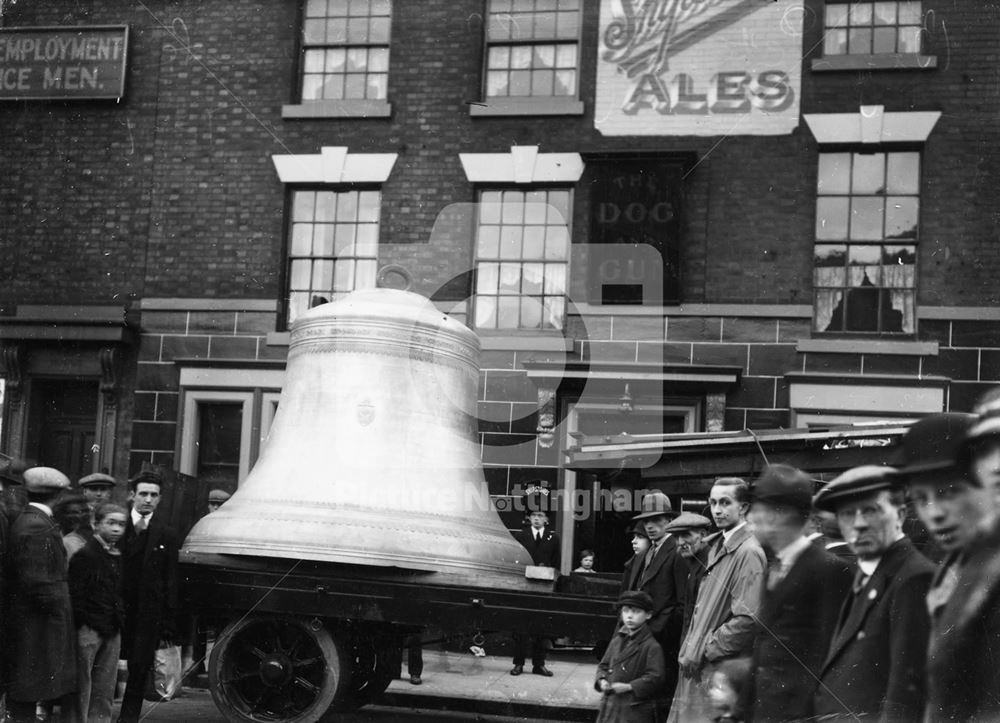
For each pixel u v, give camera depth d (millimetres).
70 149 9125
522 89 8891
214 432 8672
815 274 8266
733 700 4285
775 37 8523
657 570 5121
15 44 9250
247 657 5906
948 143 8266
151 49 9188
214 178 8992
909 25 8547
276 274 8797
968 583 4008
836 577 4262
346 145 8883
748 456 5953
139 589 5676
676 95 8578
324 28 9125
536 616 5512
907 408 7852
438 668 7406
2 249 9172
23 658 5031
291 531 5738
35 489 5258
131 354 8820
